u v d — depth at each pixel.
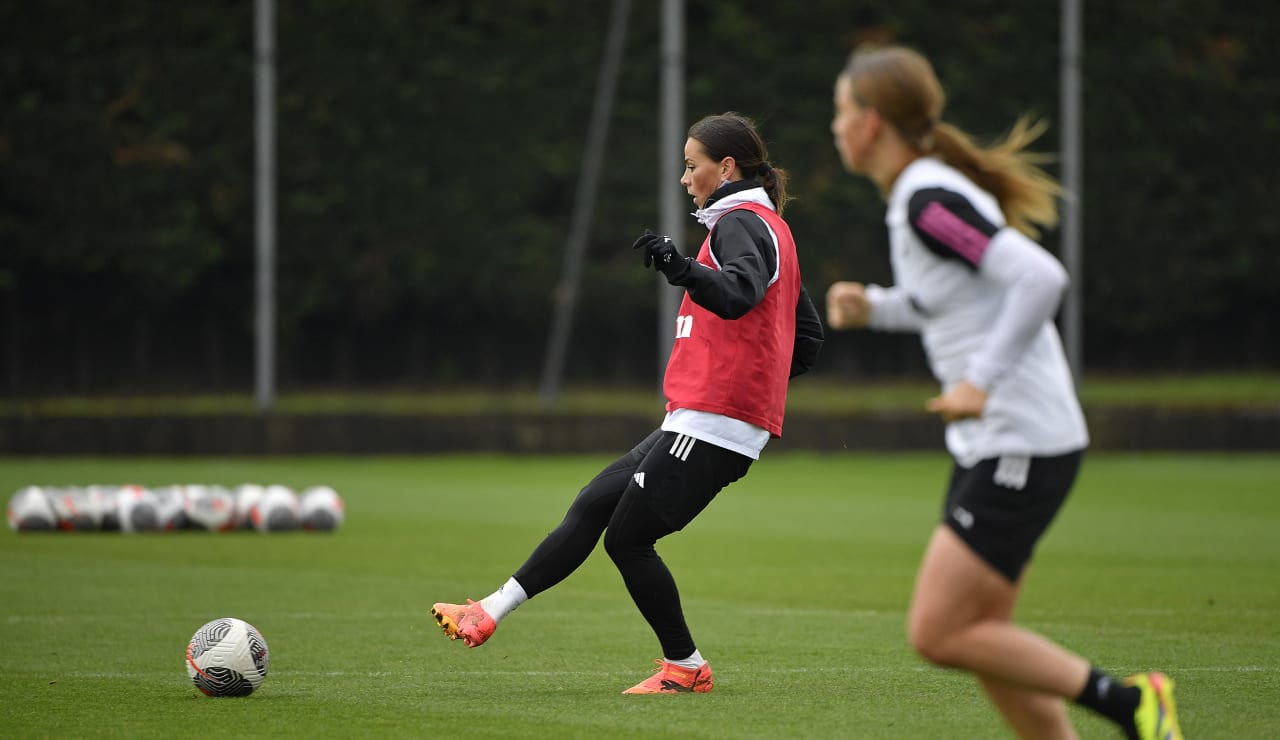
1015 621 32.28
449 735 20.25
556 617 33.00
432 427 88.44
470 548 47.41
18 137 90.12
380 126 94.62
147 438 85.44
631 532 22.58
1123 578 40.31
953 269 16.03
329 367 95.62
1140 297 102.50
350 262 94.75
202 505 51.88
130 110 91.50
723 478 22.41
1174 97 103.00
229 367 92.44
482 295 96.81
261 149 86.31
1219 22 105.31
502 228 96.81
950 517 16.23
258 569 41.56
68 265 90.12
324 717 21.52
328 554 45.53
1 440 84.69
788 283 22.61
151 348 91.44
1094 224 101.44
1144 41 105.00
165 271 90.94
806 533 53.06
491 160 96.38
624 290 98.00
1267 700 22.94
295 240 93.81
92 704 22.53
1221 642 29.20
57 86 90.81
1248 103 103.94
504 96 96.44
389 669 26.05
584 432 89.56
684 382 22.48
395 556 45.09
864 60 16.67
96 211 90.56
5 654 27.52
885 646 28.83
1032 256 15.55
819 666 26.38
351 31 96.75
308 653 27.84
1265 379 104.25
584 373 98.75
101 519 51.62
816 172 100.25
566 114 97.38
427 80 95.31
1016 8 105.19
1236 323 104.50
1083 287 101.50
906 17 104.56
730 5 102.88
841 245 100.56
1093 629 31.02
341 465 83.75
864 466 85.56
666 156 86.50
